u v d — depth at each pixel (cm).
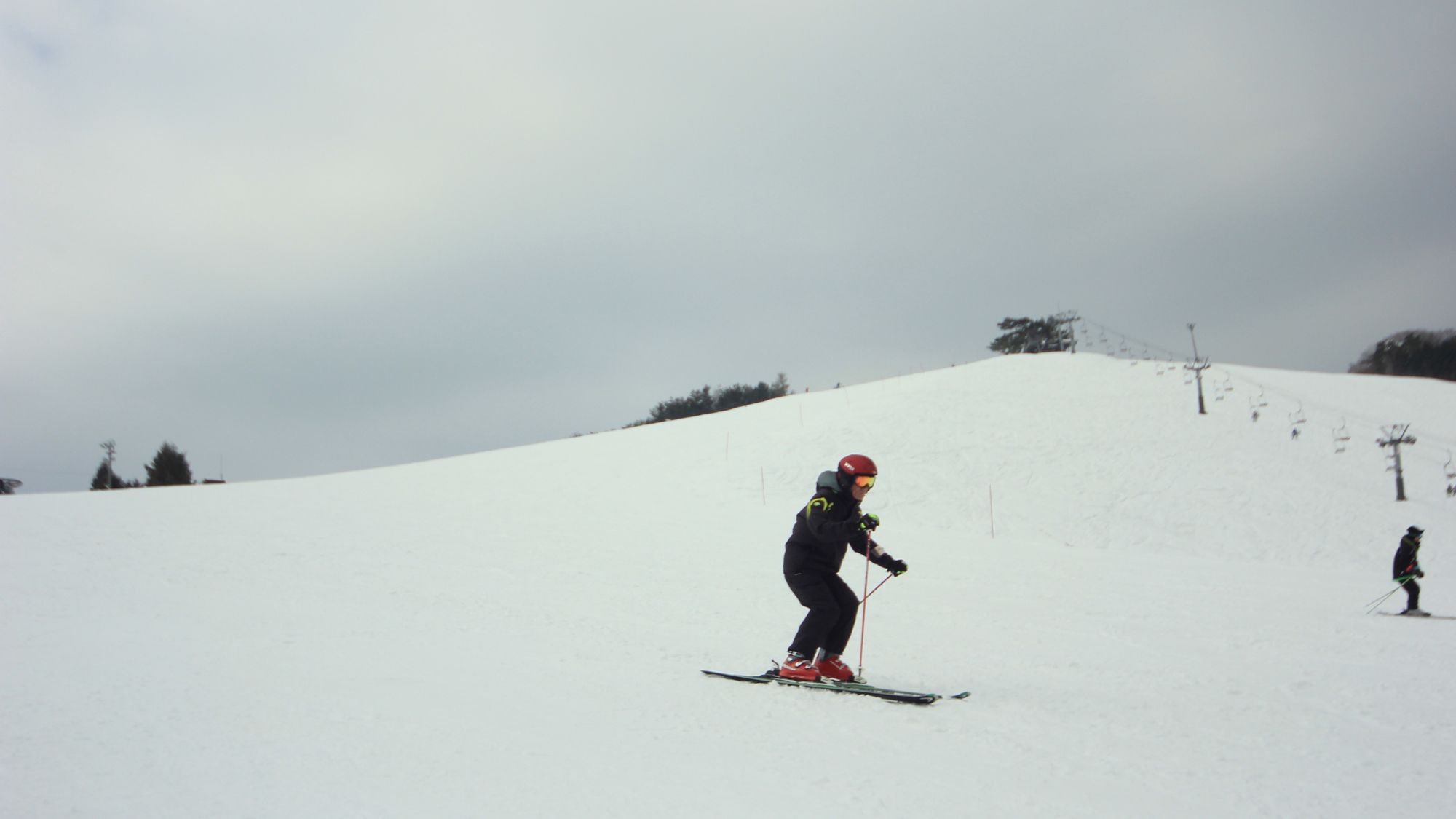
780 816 330
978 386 4216
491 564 1386
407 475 3456
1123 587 1393
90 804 331
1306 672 697
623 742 440
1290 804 356
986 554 1872
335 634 767
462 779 370
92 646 677
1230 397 3991
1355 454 3297
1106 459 3094
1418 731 491
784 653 757
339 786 357
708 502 2708
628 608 1018
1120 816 339
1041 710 534
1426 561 2181
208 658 639
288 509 2234
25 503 2300
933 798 358
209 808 327
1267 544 2338
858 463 588
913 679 640
